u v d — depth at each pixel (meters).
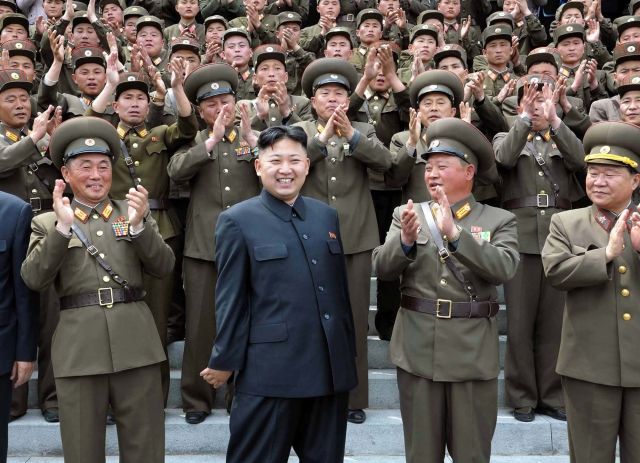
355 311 5.70
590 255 4.20
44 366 5.66
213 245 5.75
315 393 3.94
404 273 4.50
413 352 4.36
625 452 4.30
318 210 4.25
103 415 4.45
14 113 5.89
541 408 5.86
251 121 6.55
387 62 6.72
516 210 5.99
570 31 8.72
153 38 9.20
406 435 4.45
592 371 4.26
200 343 5.70
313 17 13.23
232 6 11.07
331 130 5.65
